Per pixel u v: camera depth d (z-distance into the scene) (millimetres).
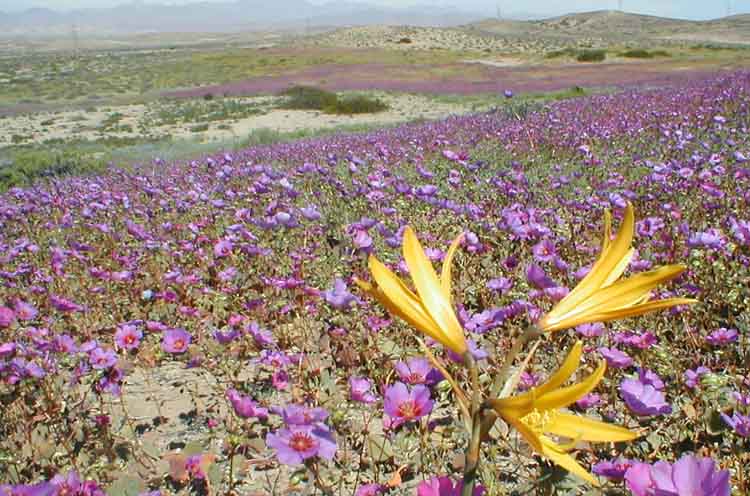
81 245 5871
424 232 5133
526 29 196250
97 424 3086
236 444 2422
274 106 38750
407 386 2303
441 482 1337
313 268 4867
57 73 87312
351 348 3369
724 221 4953
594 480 955
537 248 3914
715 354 3229
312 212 4953
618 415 2662
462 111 30703
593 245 4605
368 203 6211
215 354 3773
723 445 2508
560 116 13477
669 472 1248
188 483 2580
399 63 69500
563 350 3316
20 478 2684
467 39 117062
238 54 100188
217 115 36250
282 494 2521
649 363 3105
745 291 3752
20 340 4082
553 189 6602
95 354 3199
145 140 29203
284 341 3816
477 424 1064
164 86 62938
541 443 971
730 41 116000
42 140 32156
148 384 3707
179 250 6008
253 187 6785
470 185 6766
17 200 10180
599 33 162375
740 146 7914
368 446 2629
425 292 1154
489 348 3168
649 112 12328
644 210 5438
